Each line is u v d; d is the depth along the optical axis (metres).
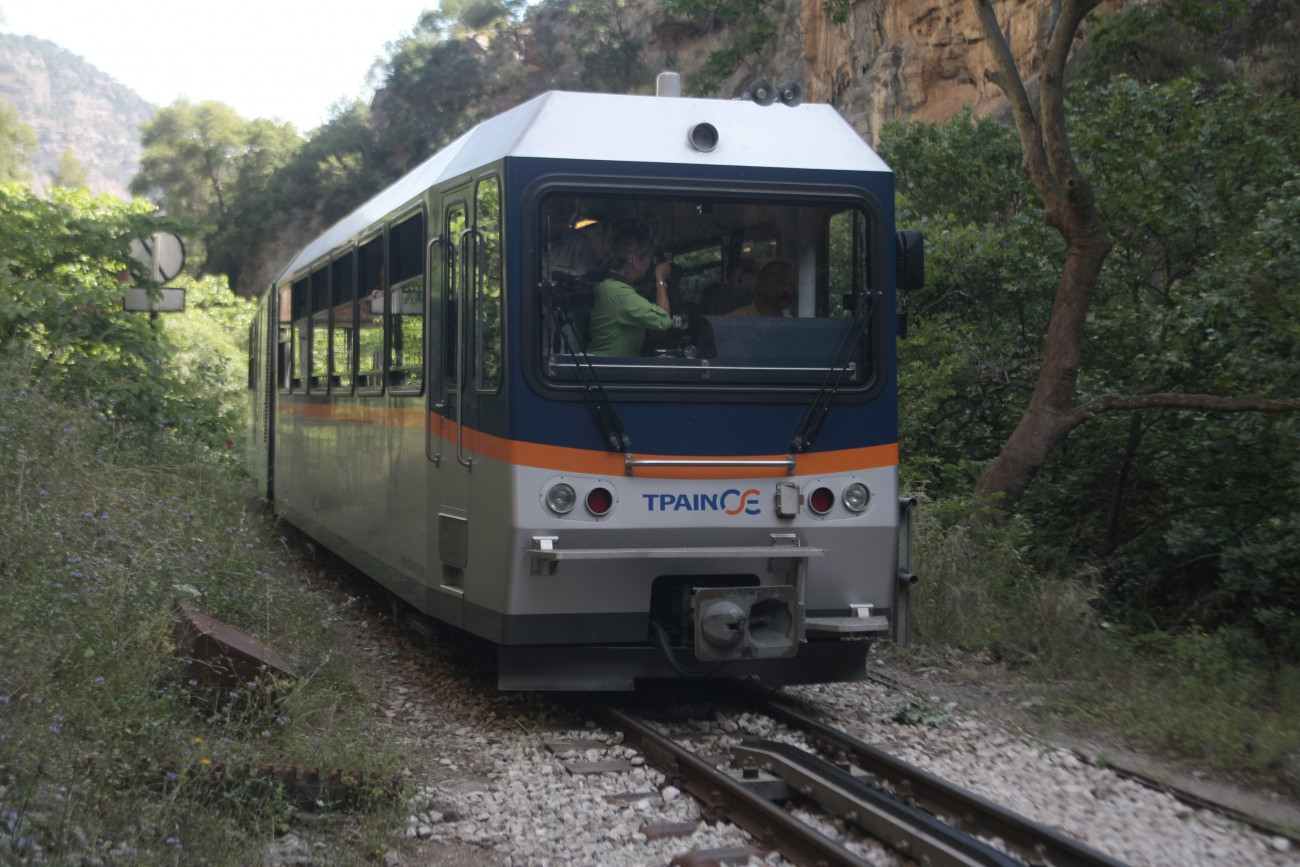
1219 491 10.44
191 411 13.10
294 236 88.88
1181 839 4.74
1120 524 12.09
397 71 97.56
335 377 10.01
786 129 6.59
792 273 6.47
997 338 13.28
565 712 6.69
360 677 7.20
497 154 6.34
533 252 6.09
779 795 5.14
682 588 6.42
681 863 4.31
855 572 6.46
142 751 4.80
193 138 98.38
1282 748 5.90
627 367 6.15
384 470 8.18
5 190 12.57
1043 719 6.62
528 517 6.02
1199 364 10.80
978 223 16.72
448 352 6.86
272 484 14.23
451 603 6.76
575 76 90.50
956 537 9.36
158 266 13.22
